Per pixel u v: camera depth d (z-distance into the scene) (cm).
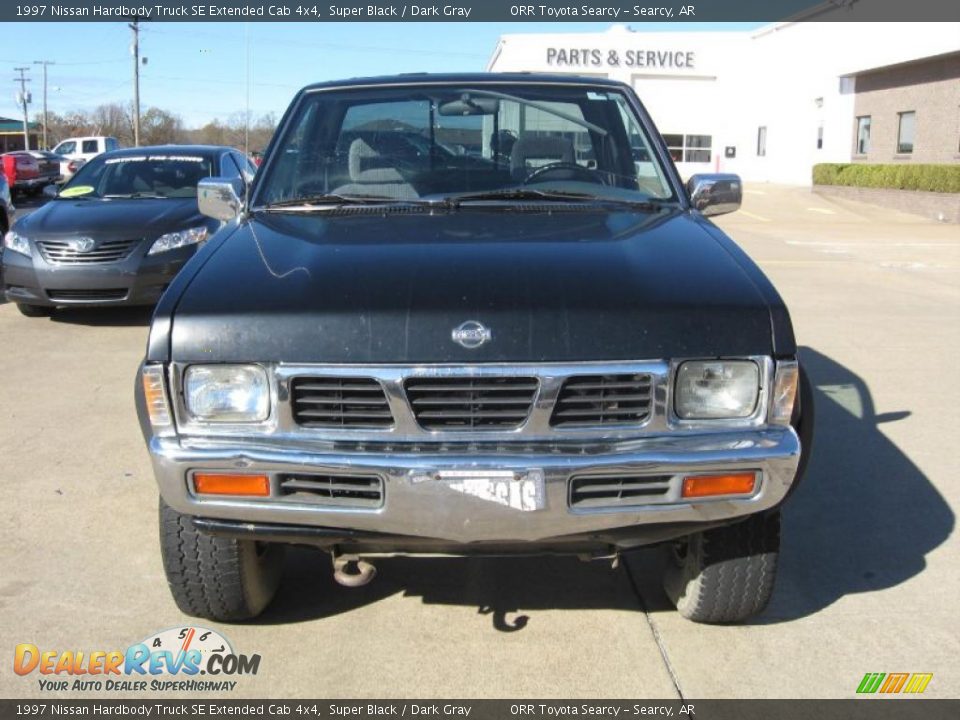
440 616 343
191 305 271
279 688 299
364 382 261
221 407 266
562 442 263
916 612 346
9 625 333
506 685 300
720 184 377
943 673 307
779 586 366
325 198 368
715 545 308
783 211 2384
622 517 265
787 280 1154
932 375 680
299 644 324
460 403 261
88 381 657
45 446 521
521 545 280
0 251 1178
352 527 267
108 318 877
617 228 329
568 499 261
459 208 357
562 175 388
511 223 335
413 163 389
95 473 480
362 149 390
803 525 423
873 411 593
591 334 262
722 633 331
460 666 311
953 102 2338
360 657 316
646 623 338
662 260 293
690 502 266
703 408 268
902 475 483
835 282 1138
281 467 260
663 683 301
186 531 301
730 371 268
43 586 361
